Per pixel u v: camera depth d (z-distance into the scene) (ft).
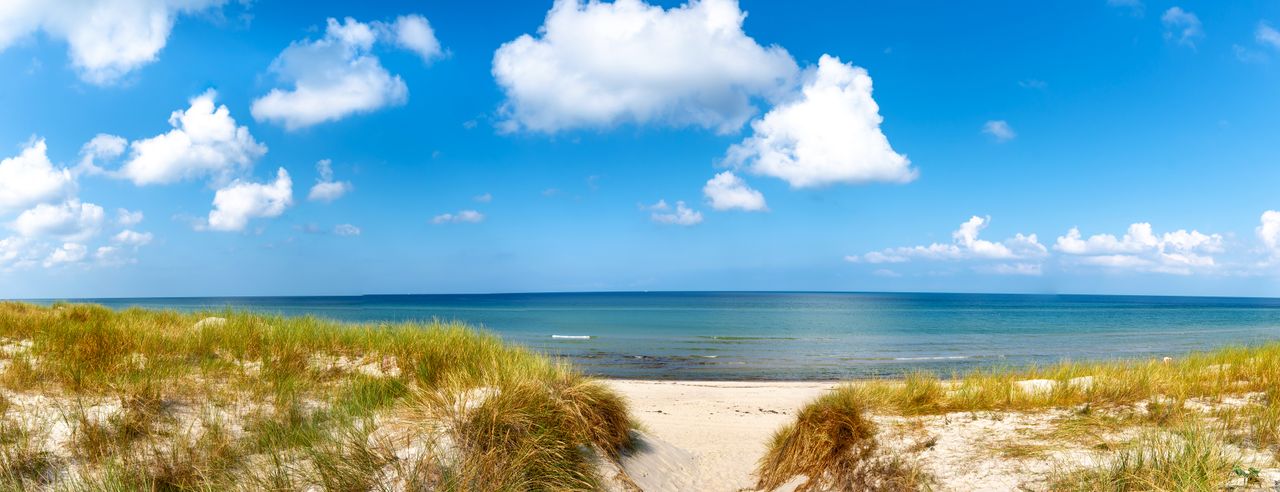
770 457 25.31
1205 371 31.19
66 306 50.11
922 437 20.92
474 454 17.70
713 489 24.09
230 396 23.12
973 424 22.07
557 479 18.39
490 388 22.13
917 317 281.74
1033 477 16.44
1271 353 36.19
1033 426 21.20
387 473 16.69
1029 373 38.24
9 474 15.99
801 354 112.88
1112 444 17.90
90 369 24.03
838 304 520.42
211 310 51.21
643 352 115.65
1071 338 152.76
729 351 118.21
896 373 86.69
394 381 27.81
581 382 25.39
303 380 26.35
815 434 22.75
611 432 23.75
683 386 67.97
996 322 239.09
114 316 46.78
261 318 43.01
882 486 18.89
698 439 33.71
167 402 21.68
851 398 24.73
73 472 16.88
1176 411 21.33
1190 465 14.35
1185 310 420.36
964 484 17.13
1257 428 17.87
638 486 21.11
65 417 18.78
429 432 18.71
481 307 419.74
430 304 529.86
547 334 160.76
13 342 29.96
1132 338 152.46
